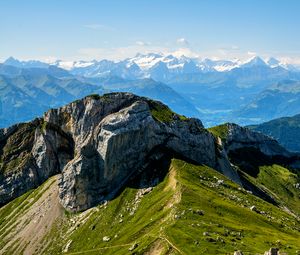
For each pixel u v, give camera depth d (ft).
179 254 649.61
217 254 637.71
